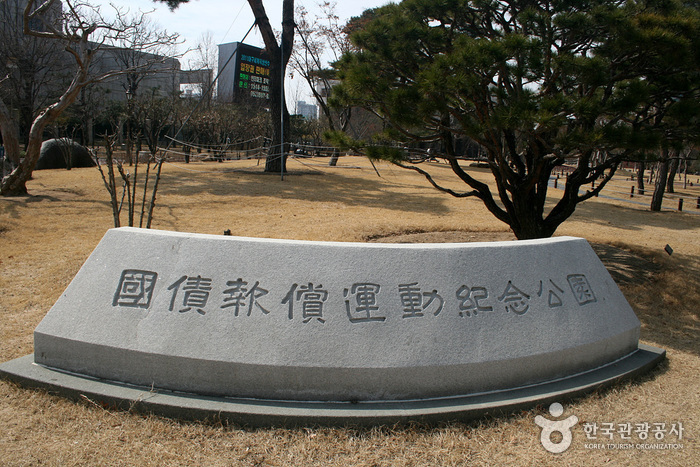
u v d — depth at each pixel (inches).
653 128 249.9
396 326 132.4
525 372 140.1
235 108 1177.4
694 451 124.0
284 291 133.6
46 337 138.3
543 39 231.1
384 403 128.4
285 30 665.6
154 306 134.5
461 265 143.9
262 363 126.0
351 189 581.6
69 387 130.0
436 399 131.5
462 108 255.0
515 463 116.7
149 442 117.0
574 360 148.9
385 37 248.7
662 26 224.2
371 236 346.6
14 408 126.9
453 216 442.6
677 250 352.8
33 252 270.2
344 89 247.4
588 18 224.2
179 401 125.4
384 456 116.1
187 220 369.7
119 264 141.6
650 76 251.6
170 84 1354.6
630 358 164.6
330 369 126.3
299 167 808.3
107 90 1061.1
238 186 542.0
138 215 379.2
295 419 121.7
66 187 488.7
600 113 215.6
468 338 135.2
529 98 220.2
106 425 121.7
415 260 141.5
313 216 406.9
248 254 138.4
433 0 260.2
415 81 241.8
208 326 130.3
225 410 122.3
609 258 322.3
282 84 674.2
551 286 152.7
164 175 598.2
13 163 508.4
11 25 778.2
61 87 922.1
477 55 202.4
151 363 130.0
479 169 1035.3
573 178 275.1
